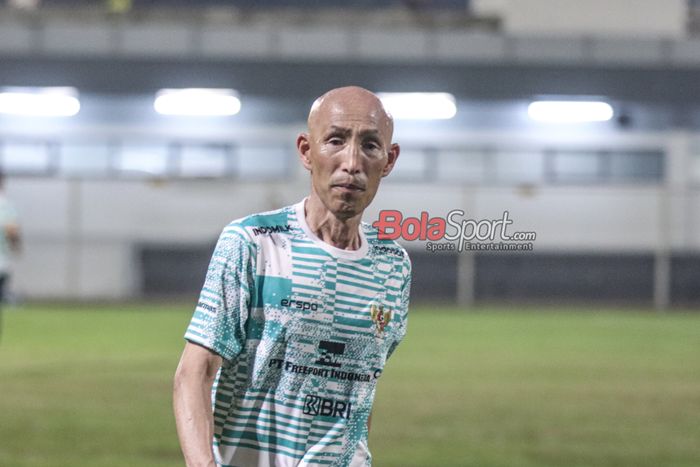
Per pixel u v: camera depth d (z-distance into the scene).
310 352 6.32
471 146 53.34
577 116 53.31
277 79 53.00
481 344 33.81
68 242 49.25
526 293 50.62
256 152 53.38
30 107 53.12
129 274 49.50
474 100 53.09
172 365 27.30
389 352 6.84
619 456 16.98
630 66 53.12
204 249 50.19
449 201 48.28
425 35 53.38
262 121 53.41
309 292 6.29
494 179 53.44
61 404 21.11
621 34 53.88
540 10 53.53
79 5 65.56
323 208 6.32
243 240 6.27
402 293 6.68
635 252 49.50
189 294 50.38
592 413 21.06
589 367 28.41
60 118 53.28
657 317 45.19
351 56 53.03
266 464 6.40
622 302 50.69
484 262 50.59
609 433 18.94
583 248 49.22
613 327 40.31
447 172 53.38
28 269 49.16
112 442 17.34
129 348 31.06
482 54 53.12
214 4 68.00
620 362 29.61
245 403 6.39
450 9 68.25
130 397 22.05
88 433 18.09
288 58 53.06
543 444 17.88
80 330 36.28
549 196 48.84
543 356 30.81
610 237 49.28
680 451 17.47
